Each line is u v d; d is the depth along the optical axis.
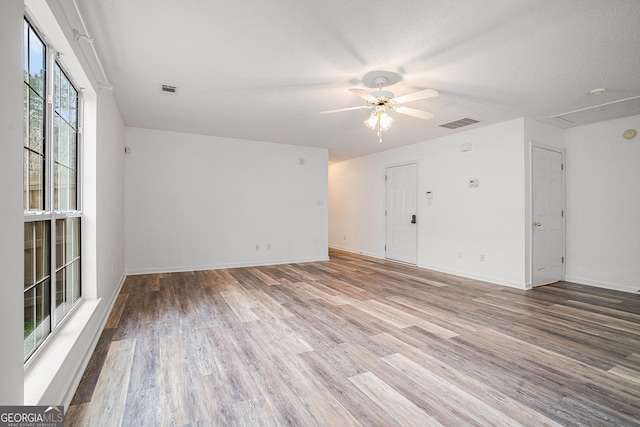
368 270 5.32
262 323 2.82
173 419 1.52
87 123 2.45
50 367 1.50
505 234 4.31
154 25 2.11
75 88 2.31
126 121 4.46
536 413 1.60
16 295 1.07
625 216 4.04
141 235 4.84
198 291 3.88
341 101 3.57
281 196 5.95
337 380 1.89
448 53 2.46
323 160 6.37
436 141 5.35
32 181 1.59
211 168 5.33
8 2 1.02
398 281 4.51
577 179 4.52
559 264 4.55
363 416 1.57
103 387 1.78
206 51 2.46
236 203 5.54
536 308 3.30
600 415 1.59
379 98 2.86
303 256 6.19
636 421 1.54
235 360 2.13
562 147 4.62
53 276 1.80
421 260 5.62
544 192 4.34
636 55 2.46
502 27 2.10
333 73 2.83
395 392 1.77
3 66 0.99
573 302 3.53
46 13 1.50
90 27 2.12
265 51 2.45
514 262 4.20
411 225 5.85
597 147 4.30
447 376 1.95
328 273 5.06
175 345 2.35
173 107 3.81
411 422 1.52
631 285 3.97
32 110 1.57
